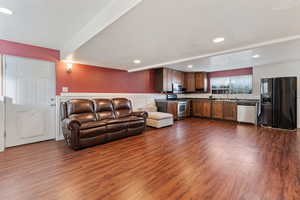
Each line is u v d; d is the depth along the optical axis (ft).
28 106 10.24
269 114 15.12
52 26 7.38
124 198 4.91
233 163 7.30
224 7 5.08
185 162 7.47
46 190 5.30
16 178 6.03
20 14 6.20
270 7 5.11
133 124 12.23
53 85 11.49
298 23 6.30
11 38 9.04
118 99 14.20
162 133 13.12
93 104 12.27
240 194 5.04
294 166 6.94
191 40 8.26
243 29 6.90
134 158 7.97
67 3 5.42
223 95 21.06
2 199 4.86
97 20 6.37
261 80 15.66
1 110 8.97
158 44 8.84
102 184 5.66
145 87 19.36
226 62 15.28
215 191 5.22
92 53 10.53
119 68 16.44
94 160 7.73
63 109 10.75
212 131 13.71
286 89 14.12
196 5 4.97
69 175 6.28
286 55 12.35
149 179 6.00
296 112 14.03
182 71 22.21
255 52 11.41
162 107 19.58
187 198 4.88
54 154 8.50
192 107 22.62
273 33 7.36
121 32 7.10
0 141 8.89
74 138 8.96
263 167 6.88
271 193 5.07
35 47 10.51
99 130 10.03
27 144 10.22
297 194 5.00
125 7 4.81
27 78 10.17
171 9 5.17
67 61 12.34
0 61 9.09
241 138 11.46
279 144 10.02
